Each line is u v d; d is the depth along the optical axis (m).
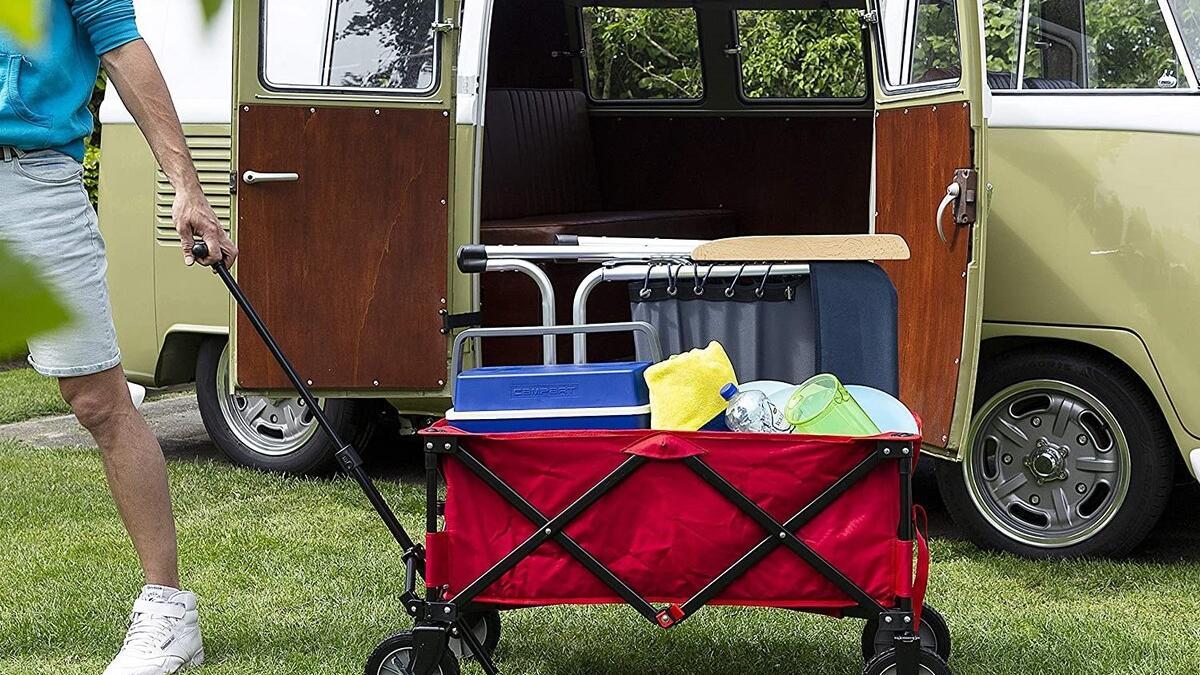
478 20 4.46
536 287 5.15
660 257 3.17
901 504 2.53
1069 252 4.02
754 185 6.39
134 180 5.40
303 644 3.24
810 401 2.60
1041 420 4.17
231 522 4.57
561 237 3.45
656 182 6.54
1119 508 4.05
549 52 6.49
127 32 2.87
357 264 4.42
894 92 4.23
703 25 6.28
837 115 6.23
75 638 3.32
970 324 3.86
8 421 6.96
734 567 2.52
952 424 3.94
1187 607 3.65
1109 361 4.08
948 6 3.92
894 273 4.24
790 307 2.96
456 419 2.61
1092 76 4.06
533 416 2.60
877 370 2.91
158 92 2.88
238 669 3.03
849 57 6.14
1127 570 3.99
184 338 5.49
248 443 5.48
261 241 4.40
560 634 3.27
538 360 5.15
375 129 4.39
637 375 2.66
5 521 4.61
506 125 5.98
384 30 4.38
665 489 2.52
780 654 3.14
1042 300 4.06
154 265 5.37
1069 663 3.10
